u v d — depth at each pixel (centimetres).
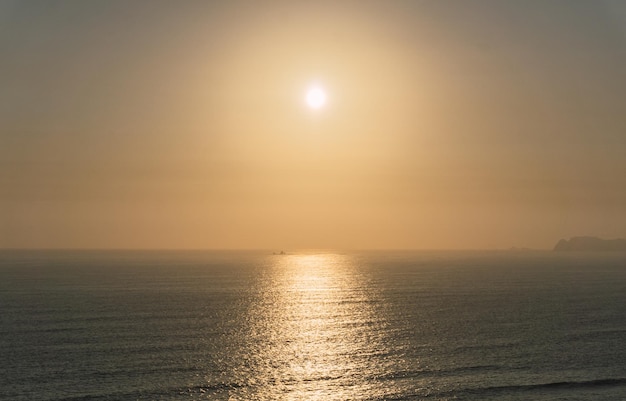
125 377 6875
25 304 13125
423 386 6681
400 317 11819
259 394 6400
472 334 9756
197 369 7281
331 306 13775
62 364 7375
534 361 7794
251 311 12669
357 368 7425
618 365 7594
